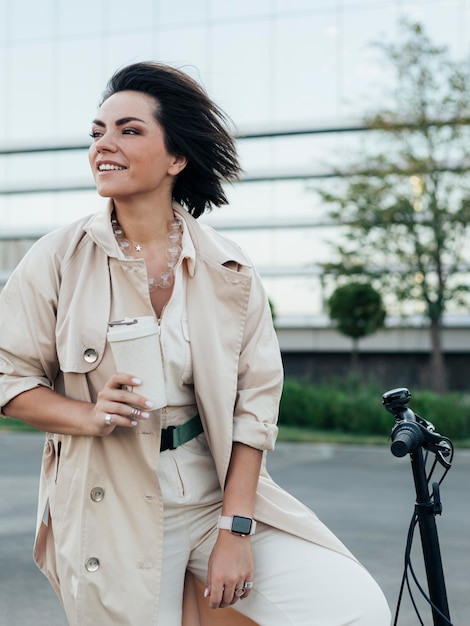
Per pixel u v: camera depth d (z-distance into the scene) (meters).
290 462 12.16
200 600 2.36
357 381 19.20
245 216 26.84
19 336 2.13
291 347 26.22
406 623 4.49
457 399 16.52
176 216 2.27
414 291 20.28
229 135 2.29
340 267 20.70
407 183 20.00
